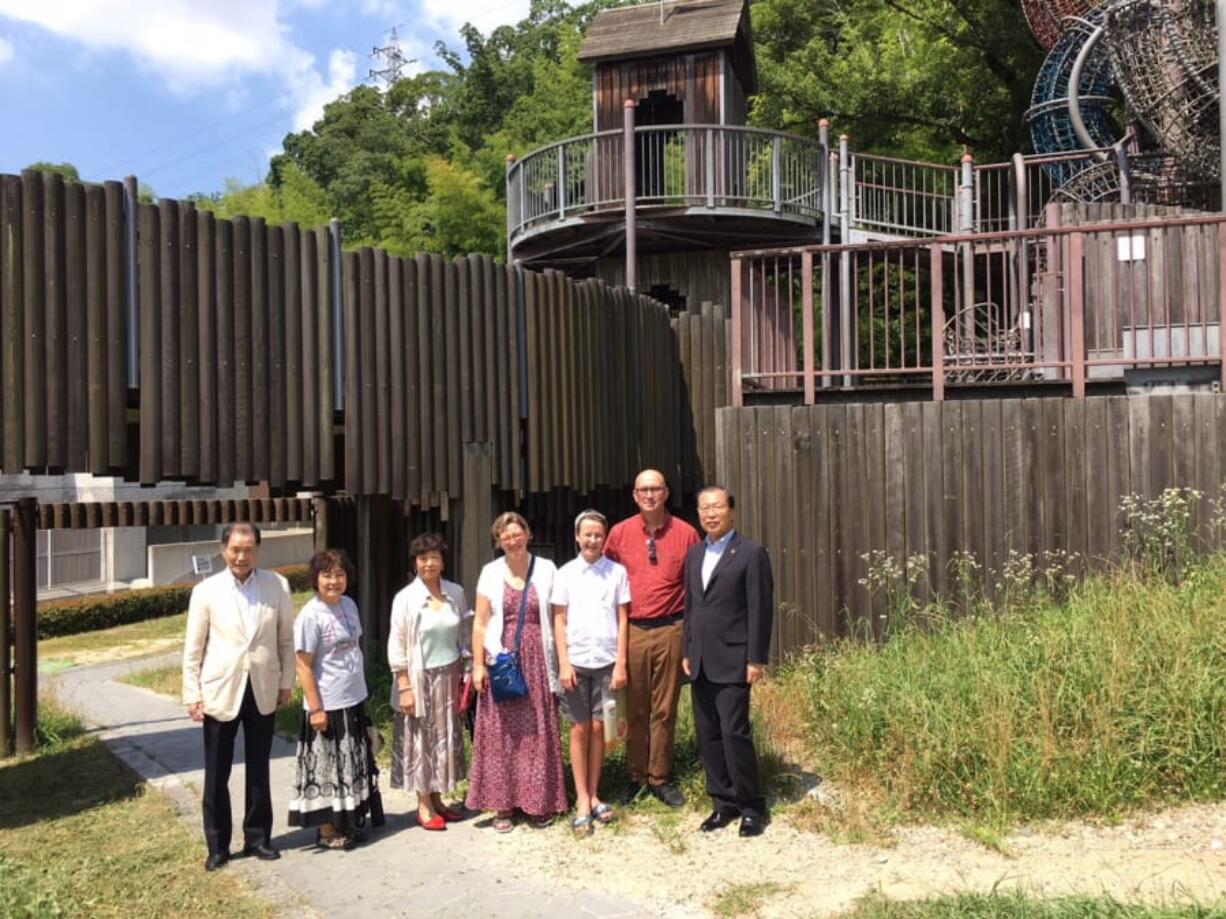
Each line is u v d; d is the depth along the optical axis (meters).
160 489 22.02
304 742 5.27
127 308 6.67
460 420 8.52
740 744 5.05
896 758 5.38
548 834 5.31
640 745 5.66
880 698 5.77
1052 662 5.66
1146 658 5.47
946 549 7.51
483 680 5.43
